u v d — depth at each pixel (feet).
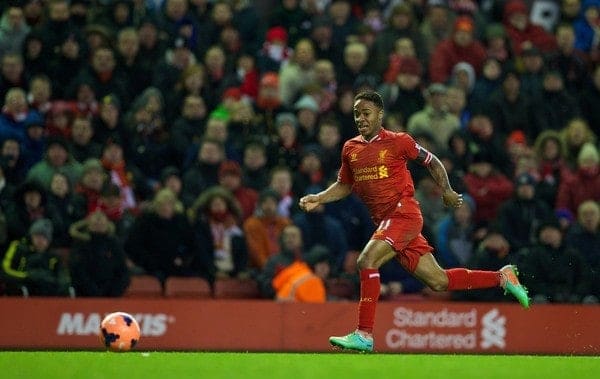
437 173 88.38
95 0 153.17
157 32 144.77
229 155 136.77
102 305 115.03
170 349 115.96
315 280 121.19
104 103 132.98
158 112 135.85
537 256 127.24
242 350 116.98
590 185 140.15
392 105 147.02
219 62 143.23
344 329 119.14
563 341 122.83
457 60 155.22
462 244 131.03
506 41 159.74
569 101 155.02
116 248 118.42
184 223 123.03
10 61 134.51
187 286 122.93
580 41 168.55
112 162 128.67
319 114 142.10
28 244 116.47
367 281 86.07
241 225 127.44
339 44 154.61
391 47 155.22
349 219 131.44
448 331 121.39
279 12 156.97
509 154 144.97
